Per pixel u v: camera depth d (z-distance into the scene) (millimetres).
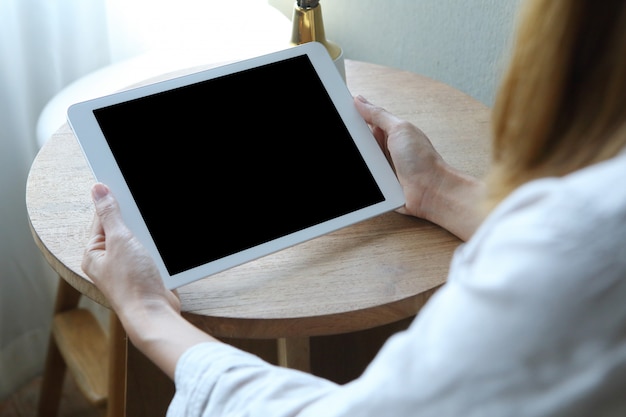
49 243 854
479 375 426
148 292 727
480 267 446
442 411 437
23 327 1621
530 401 419
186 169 811
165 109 825
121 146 802
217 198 812
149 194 792
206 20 1492
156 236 779
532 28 457
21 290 1574
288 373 615
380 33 1549
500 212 456
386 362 475
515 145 486
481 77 1370
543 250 418
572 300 410
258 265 836
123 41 1493
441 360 439
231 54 1404
